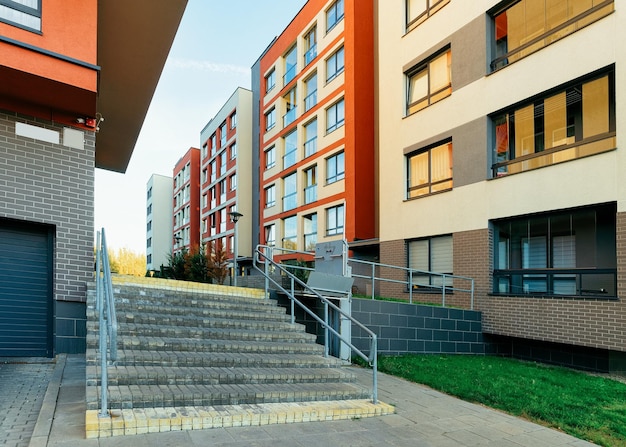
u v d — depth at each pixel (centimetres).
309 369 609
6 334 655
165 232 5862
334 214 2108
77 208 720
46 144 700
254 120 3353
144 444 364
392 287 1389
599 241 880
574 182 904
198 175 4784
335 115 2144
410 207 1341
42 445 344
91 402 413
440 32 1279
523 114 1051
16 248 676
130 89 1080
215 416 423
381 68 1514
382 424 491
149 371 482
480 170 1119
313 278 782
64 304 693
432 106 1290
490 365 846
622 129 827
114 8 795
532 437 483
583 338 851
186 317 671
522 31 1074
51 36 642
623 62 834
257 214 3231
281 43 2712
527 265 1018
